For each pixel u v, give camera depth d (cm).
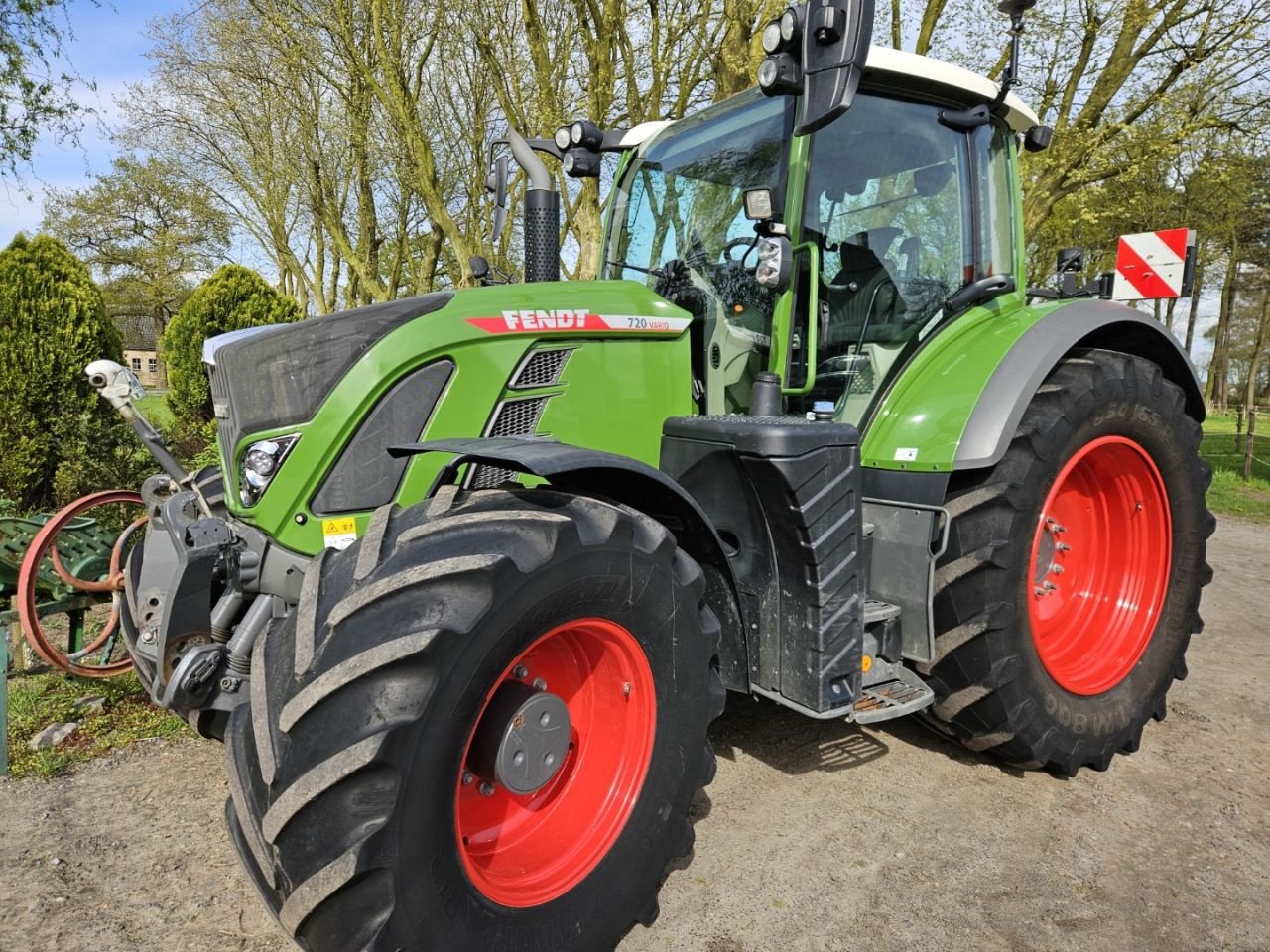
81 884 231
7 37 903
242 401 227
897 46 1005
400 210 1526
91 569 375
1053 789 289
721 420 245
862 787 288
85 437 586
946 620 278
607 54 789
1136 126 973
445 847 168
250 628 218
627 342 265
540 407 249
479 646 169
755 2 630
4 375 604
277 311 970
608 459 195
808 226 280
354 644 165
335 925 160
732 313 295
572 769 215
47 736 312
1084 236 1377
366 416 228
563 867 197
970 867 243
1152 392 312
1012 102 329
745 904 225
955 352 308
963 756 313
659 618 205
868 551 285
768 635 246
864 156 293
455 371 236
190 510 236
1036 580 320
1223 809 277
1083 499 336
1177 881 237
